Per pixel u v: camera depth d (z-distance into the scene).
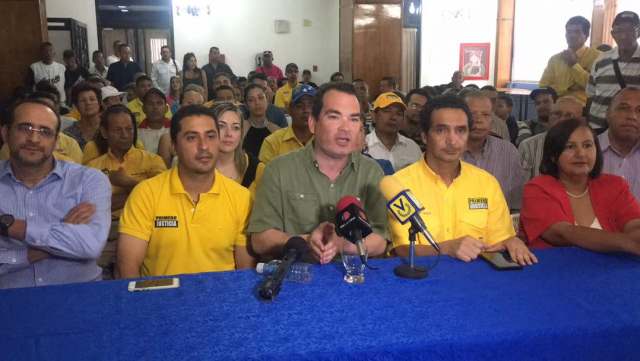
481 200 2.32
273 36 13.11
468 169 2.36
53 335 1.27
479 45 13.13
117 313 1.38
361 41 10.98
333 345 1.22
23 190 2.29
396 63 11.12
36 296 1.48
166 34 14.46
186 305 1.43
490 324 1.33
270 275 1.60
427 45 13.12
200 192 2.33
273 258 2.16
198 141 2.23
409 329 1.30
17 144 2.18
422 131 2.34
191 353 1.19
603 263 1.78
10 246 2.22
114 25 14.28
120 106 3.92
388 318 1.36
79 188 2.33
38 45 8.43
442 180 2.32
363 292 1.52
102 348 1.21
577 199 2.42
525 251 1.80
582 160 2.34
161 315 1.37
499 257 1.78
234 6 12.86
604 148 3.21
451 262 1.78
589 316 1.38
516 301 1.47
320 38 13.26
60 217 2.31
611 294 1.52
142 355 1.19
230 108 3.03
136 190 2.32
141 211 2.29
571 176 2.40
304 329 1.30
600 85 4.58
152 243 2.30
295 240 1.73
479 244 1.83
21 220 2.16
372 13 10.91
